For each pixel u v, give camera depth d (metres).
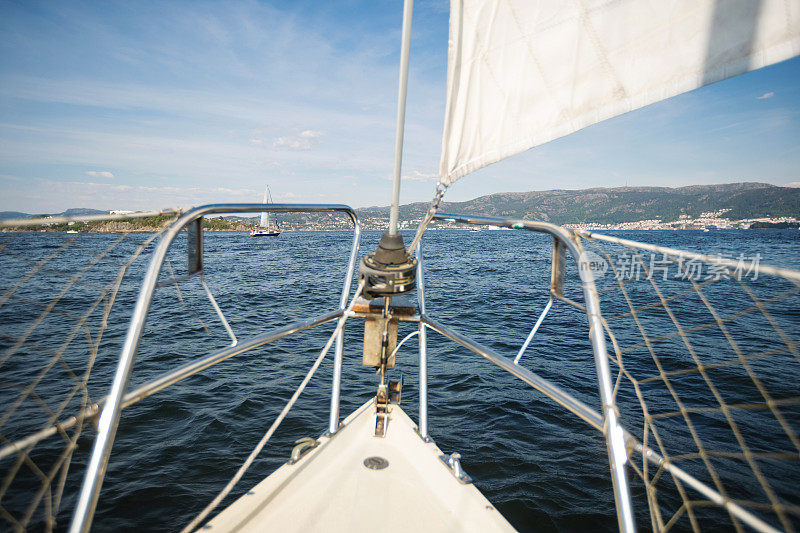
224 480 3.94
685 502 1.11
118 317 10.52
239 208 1.70
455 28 1.36
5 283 13.76
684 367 6.86
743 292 14.85
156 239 1.38
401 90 1.40
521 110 1.34
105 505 3.57
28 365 6.62
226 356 1.52
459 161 1.44
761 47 1.04
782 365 6.88
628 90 1.20
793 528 3.34
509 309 12.35
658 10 1.15
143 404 5.40
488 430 4.91
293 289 16.12
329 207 2.36
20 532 1.11
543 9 1.28
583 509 3.63
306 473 1.75
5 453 1.01
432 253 37.09
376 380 6.37
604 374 1.17
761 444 4.52
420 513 1.55
